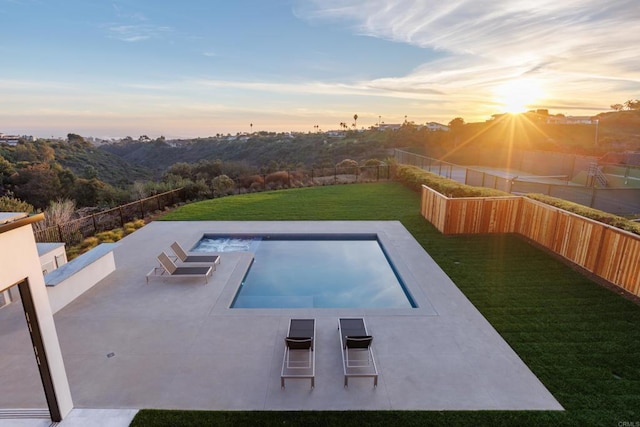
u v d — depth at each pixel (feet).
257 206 57.26
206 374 17.16
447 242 38.04
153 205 56.08
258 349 19.29
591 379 16.57
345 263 35.09
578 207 33.24
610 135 165.48
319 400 15.34
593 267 28.96
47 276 24.44
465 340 20.04
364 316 22.84
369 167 90.27
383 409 14.79
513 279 28.37
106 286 27.35
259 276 32.14
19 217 11.89
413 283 27.81
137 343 19.86
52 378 13.58
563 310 23.29
